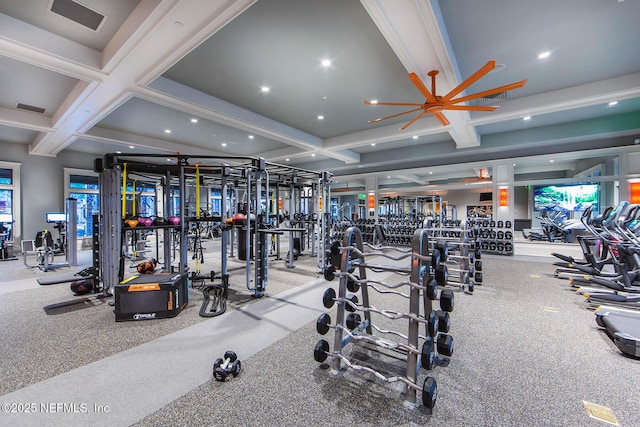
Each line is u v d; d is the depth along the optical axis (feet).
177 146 28.19
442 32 10.26
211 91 16.58
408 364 5.80
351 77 14.78
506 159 25.62
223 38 11.46
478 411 5.46
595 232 15.33
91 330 9.12
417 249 6.07
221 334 8.80
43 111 19.03
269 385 6.24
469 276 14.23
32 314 10.59
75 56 11.67
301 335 8.74
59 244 25.35
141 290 9.95
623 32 11.27
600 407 5.56
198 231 16.92
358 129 24.35
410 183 53.06
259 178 12.97
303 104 18.62
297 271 17.98
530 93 16.78
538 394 5.95
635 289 12.51
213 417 5.29
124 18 10.30
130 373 6.68
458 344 8.16
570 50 12.55
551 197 38.14
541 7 9.86
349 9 9.80
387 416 5.33
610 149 21.36
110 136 23.40
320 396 5.89
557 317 10.21
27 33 10.47
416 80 10.27
